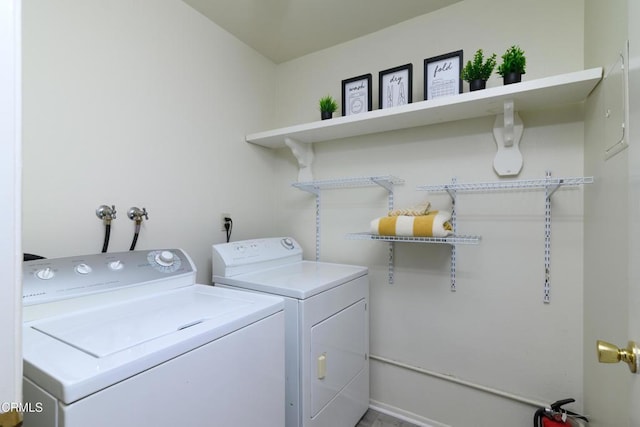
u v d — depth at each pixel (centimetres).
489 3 161
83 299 100
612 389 104
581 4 140
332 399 148
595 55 122
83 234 127
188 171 170
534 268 151
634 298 61
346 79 198
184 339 78
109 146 135
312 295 133
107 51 135
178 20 165
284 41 206
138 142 146
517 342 154
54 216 119
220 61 189
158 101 155
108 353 70
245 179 208
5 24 45
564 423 132
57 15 119
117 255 119
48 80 117
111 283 109
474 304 165
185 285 132
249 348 98
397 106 159
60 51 120
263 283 142
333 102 191
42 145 115
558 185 138
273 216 232
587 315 134
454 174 171
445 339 173
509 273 156
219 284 157
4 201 45
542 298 149
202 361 82
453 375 170
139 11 147
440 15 174
